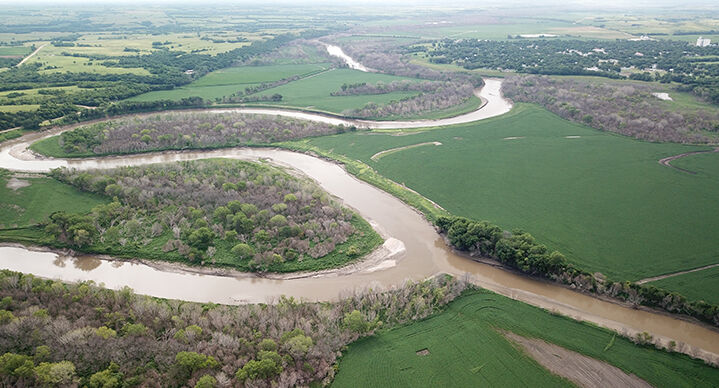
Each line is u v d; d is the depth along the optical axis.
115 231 119.25
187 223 123.38
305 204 133.38
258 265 108.94
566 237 119.88
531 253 107.19
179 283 106.12
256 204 131.50
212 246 115.38
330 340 85.94
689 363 82.25
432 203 139.75
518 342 88.19
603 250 114.25
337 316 92.62
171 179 147.25
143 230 121.75
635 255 112.06
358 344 87.88
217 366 79.31
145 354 81.00
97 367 78.06
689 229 122.38
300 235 118.62
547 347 86.88
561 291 102.69
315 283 106.50
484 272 110.81
